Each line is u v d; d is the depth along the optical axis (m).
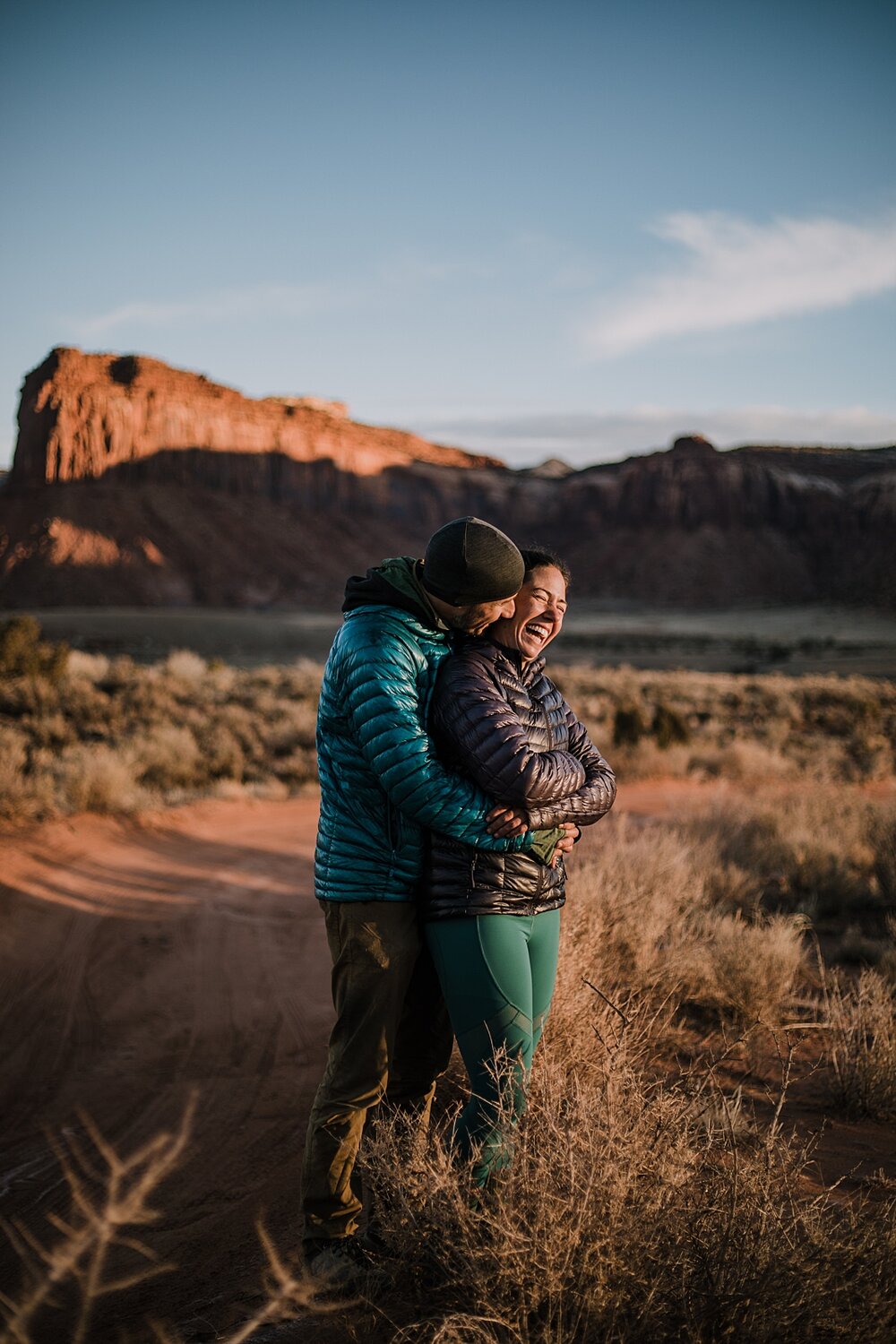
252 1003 5.92
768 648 97.81
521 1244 2.13
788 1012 5.12
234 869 9.38
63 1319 2.77
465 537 2.51
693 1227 2.26
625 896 5.45
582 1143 2.29
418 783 2.44
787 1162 2.58
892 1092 3.90
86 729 17.64
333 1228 2.61
